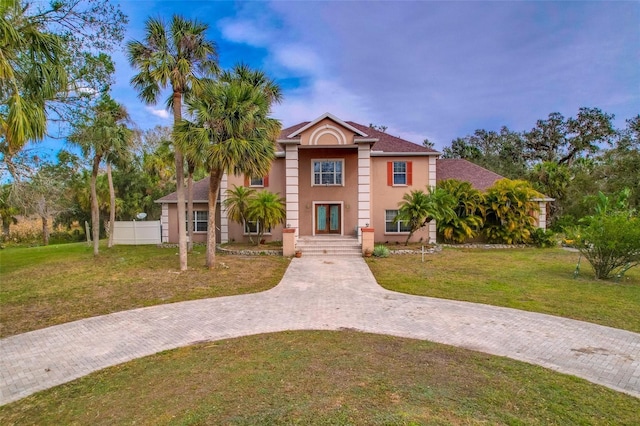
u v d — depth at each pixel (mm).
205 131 12625
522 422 4133
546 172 31938
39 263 16953
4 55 8375
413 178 21875
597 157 35000
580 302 9648
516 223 20906
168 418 4285
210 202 14492
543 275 13156
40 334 7645
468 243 22109
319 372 5500
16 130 8375
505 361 5961
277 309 9227
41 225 38938
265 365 5812
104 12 12977
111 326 8102
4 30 8203
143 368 5867
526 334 7320
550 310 8961
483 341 6941
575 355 6262
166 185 39250
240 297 10469
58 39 10086
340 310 9094
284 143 18781
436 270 14227
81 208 35375
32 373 5824
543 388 5004
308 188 21734
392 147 22484
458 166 26375
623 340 6980
